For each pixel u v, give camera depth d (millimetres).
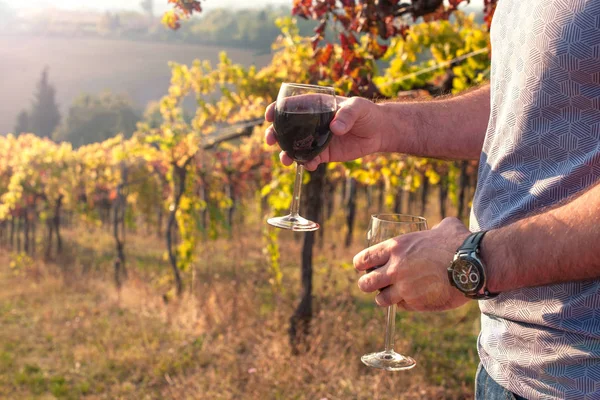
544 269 958
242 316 8172
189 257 11289
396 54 6875
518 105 1132
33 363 8102
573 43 1028
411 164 9164
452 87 6336
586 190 982
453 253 1056
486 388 1252
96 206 25359
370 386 5355
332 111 1424
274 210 7820
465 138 1549
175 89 11203
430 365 6422
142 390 6676
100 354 8008
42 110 128875
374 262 1135
